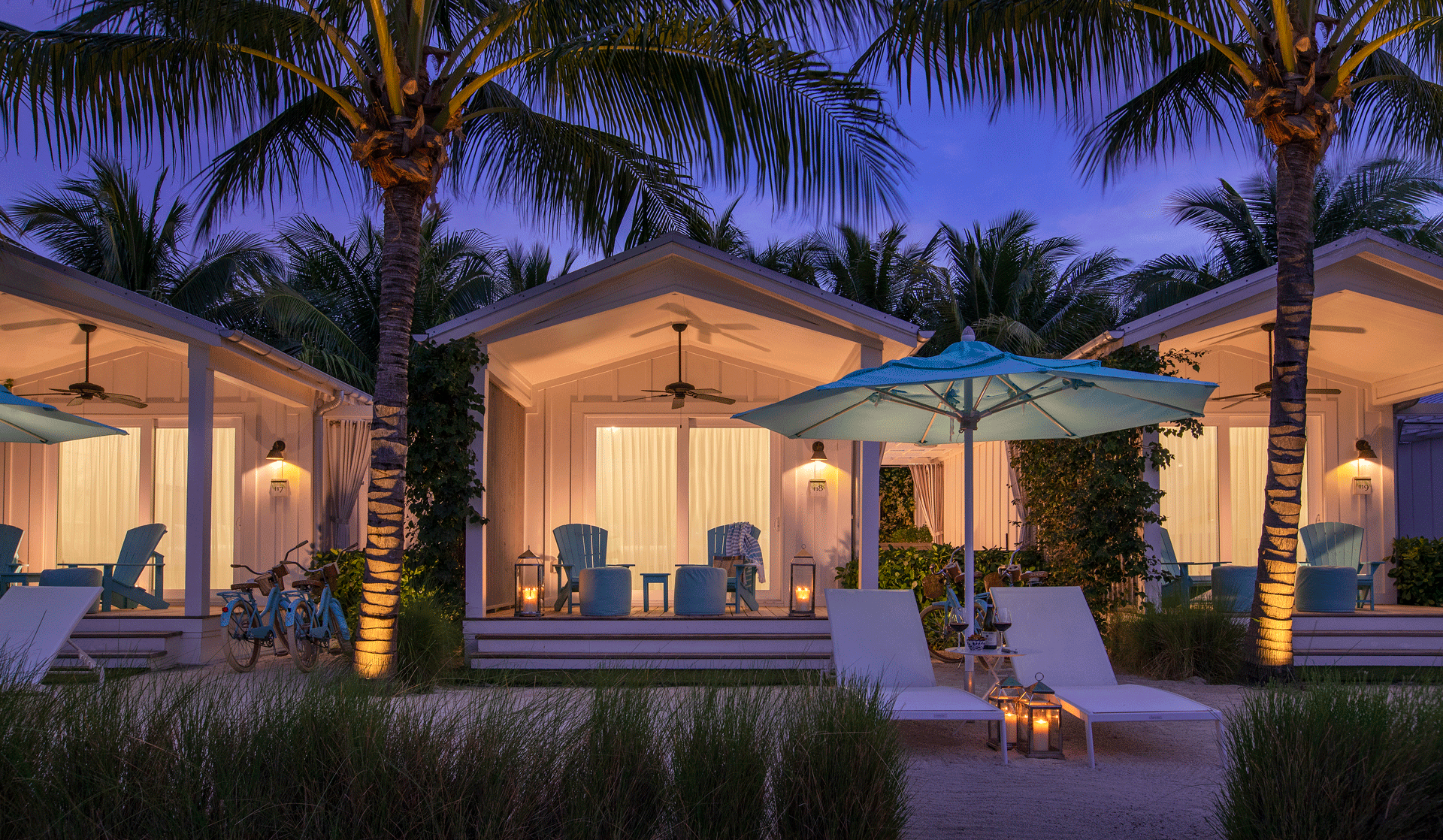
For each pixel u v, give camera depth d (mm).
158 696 3559
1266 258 21125
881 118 8828
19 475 11898
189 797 3094
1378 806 3518
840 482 11781
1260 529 12102
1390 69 8906
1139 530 9812
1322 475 11844
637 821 3367
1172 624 8461
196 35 7742
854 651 6652
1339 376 11922
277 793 3203
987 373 5543
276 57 7609
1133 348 9758
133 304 9328
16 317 9859
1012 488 12625
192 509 9555
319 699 3459
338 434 13188
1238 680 8164
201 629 9469
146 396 12203
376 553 7469
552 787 3373
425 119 7555
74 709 3389
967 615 6445
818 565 11688
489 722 3447
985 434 7387
